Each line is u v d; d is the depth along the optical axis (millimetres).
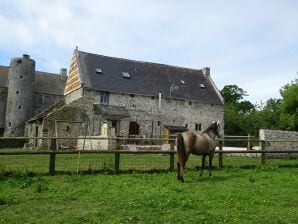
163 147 27812
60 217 8086
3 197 9852
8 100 55375
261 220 8047
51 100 59094
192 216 8258
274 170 16391
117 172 14453
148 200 9664
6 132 54781
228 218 8133
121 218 7980
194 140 13250
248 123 64438
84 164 15172
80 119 37094
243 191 11203
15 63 55312
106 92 41375
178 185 12008
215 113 48219
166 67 50188
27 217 8102
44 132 34938
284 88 42438
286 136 25406
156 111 43875
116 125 40531
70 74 45250
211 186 11938
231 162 18766
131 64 47250
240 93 78938
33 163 15031
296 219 8180
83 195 10289
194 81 50250
